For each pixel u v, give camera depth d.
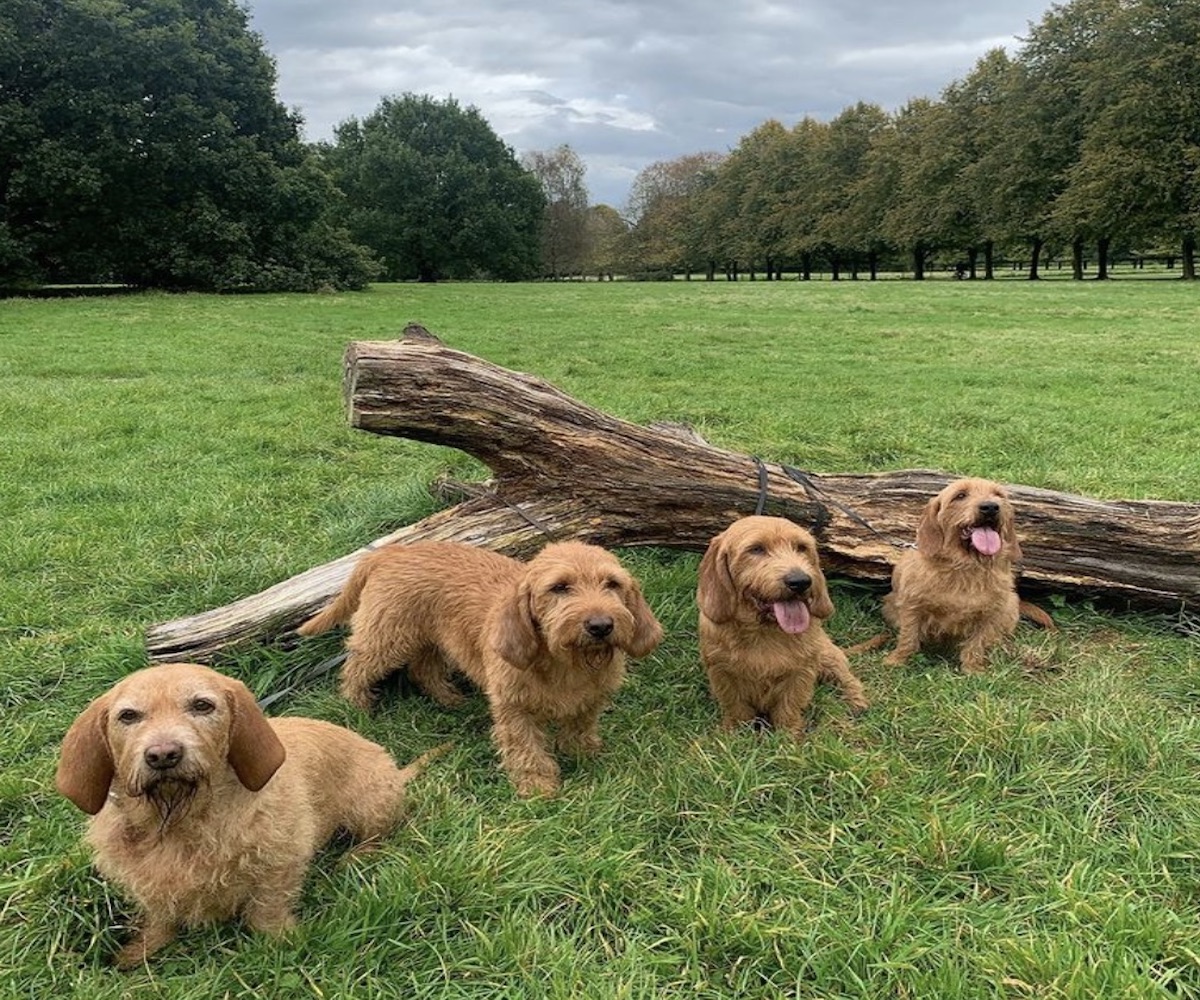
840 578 2.50
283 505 3.25
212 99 17.00
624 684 2.02
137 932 1.32
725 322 11.91
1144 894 1.32
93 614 2.34
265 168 17.61
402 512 2.93
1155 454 3.87
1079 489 3.29
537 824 1.49
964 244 26.02
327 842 1.49
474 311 13.72
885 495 2.52
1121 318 11.42
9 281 15.23
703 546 2.44
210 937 1.29
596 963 1.23
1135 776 1.58
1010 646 2.15
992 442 4.20
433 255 33.91
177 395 5.57
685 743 1.79
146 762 1.13
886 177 27.81
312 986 1.18
